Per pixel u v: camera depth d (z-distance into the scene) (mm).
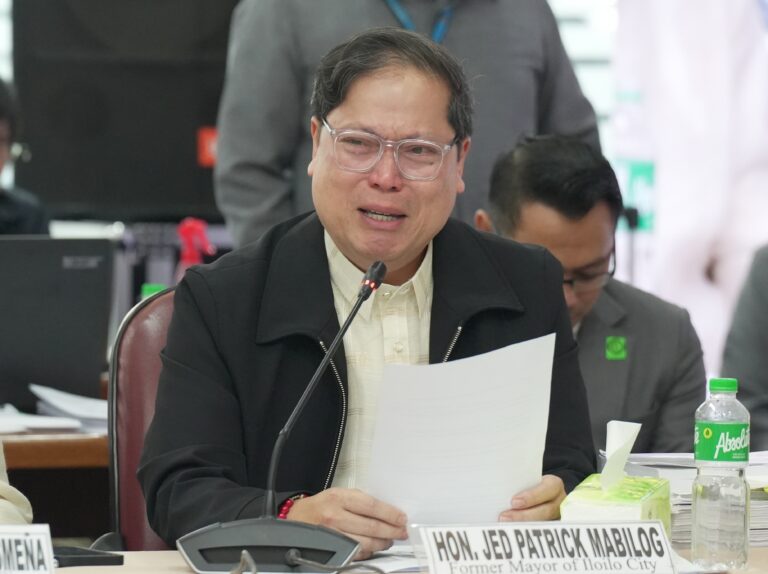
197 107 14211
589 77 14883
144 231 12992
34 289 8938
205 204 14234
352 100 5605
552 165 7504
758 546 5320
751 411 9195
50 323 8969
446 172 5680
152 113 14195
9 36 14914
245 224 10008
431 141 5613
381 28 5719
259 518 4801
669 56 13477
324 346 5875
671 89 13469
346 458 5945
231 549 4746
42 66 14078
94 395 9023
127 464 6352
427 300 6117
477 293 6113
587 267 7535
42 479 8672
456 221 6379
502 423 5016
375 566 4762
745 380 9258
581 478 5977
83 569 4855
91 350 9016
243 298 6004
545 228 7445
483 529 4434
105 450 7953
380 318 6062
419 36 5699
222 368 5914
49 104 14094
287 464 5859
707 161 13422
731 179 13461
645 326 8008
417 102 5578
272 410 5902
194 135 14211
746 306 9336
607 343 7938
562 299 6355
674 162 13477
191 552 4762
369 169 5594
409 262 6004
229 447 5789
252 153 10031
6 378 8914
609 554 4496
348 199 5652
